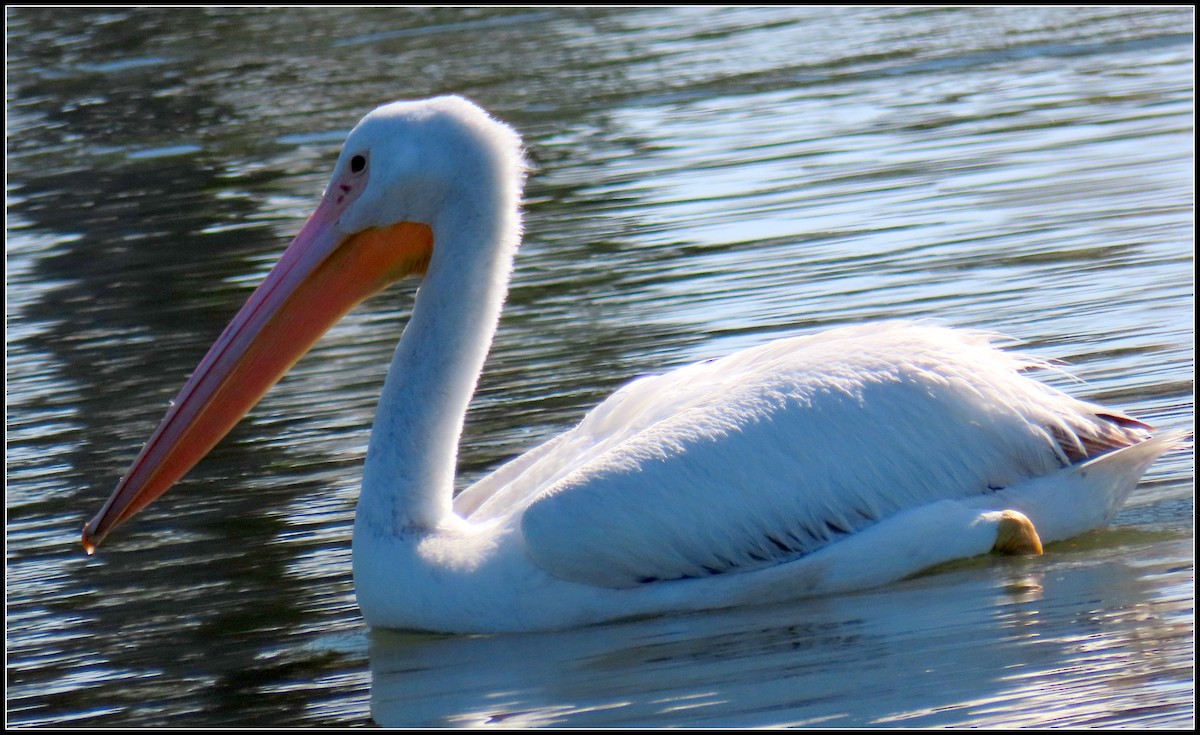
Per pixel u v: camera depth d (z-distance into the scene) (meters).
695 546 10.20
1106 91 24.52
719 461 10.28
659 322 16.02
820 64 29.12
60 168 26.31
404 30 36.12
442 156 10.84
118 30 37.56
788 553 10.37
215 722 9.02
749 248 18.41
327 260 11.07
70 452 13.89
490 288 10.94
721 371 11.18
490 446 13.21
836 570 10.39
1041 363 11.43
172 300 18.38
